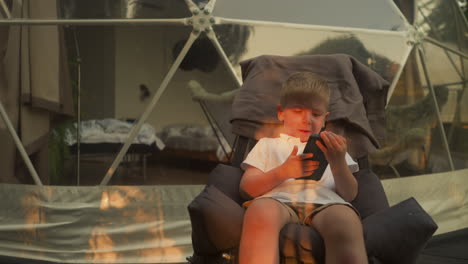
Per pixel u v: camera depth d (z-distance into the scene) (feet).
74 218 13.76
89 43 17.15
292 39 16.01
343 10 16.89
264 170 9.32
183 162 17.67
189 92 17.58
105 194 13.88
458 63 20.53
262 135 10.72
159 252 13.79
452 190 18.03
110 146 16.65
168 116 17.79
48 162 15.66
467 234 17.47
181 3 15.89
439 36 19.36
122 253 13.67
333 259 7.36
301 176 8.43
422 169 18.08
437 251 15.19
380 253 8.19
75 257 13.64
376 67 16.69
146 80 17.63
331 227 7.47
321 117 9.57
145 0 15.69
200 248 8.71
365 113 11.46
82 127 16.60
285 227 7.86
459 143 20.18
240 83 15.48
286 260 7.81
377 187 9.78
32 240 13.91
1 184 14.32
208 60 16.72
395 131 17.46
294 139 9.57
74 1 15.37
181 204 14.01
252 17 15.90
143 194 13.93
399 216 8.48
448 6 20.68
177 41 16.92
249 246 7.42
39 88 15.39
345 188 8.90
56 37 15.92
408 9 18.24
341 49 16.35
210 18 15.49
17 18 15.49
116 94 17.47
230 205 8.54
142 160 16.89
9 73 15.39
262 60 11.96
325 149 8.56
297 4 16.55
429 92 18.43
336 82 11.68
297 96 9.43
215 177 9.96
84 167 16.02
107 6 15.43
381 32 16.90
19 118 15.38
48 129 15.89
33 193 13.98
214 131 18.07
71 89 16.57
